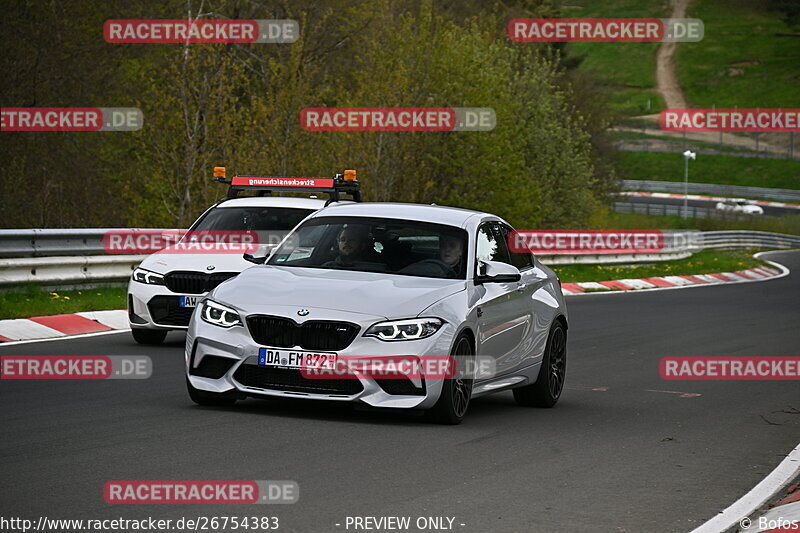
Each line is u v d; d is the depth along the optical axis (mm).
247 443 29672
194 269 50562
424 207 39000
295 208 55531
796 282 138250
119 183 121062
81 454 27578
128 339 53344
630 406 41250
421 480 26422
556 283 42719
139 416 33188
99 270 68500
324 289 33781
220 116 102375
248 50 155375
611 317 80625
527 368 39094
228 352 33219
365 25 172250
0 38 120375
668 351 60312
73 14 125375
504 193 164125
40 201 114375
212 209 55812
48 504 22719
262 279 34750
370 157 130250
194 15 146000
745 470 29781
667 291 114938
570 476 27844
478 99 159625
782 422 38562
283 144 107625
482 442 31812
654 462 30344
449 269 36125
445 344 33125
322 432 31672
